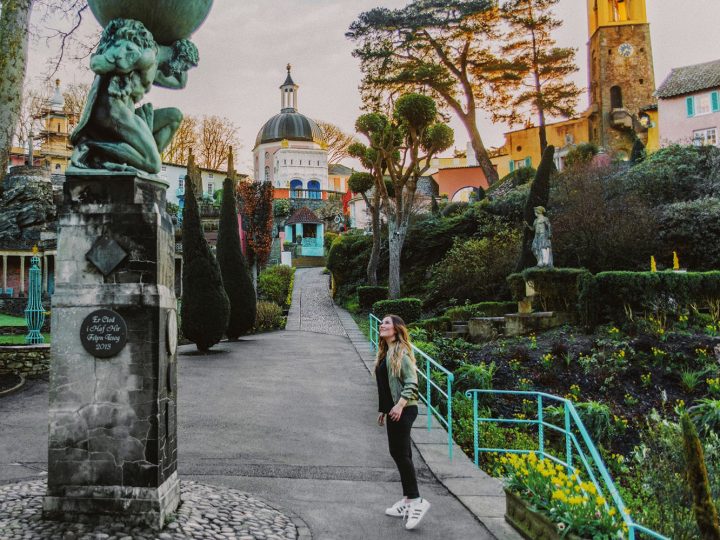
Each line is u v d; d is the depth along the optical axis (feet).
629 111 172.76
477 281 85.66
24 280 134.62
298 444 29.48
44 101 162.20
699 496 12.39
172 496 18.53
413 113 86.07
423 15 139.33
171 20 19.95
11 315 101.91
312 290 120.37
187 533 16.75
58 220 18.38
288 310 99.25
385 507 21.39
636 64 174.40
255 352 60.23
